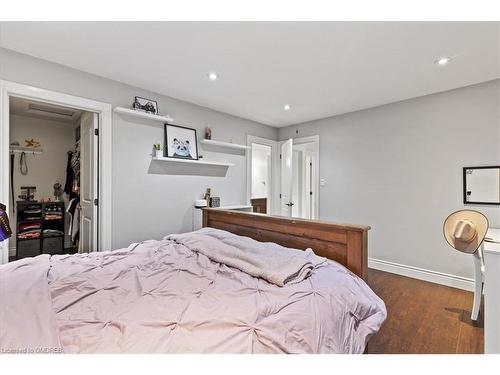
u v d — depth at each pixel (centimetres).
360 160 358
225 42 193
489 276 151
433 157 294
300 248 185
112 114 264
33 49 205
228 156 385
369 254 348
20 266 142
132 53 211
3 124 202
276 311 101
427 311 227
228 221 244
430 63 222
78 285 122
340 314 110
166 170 310
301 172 496
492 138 256
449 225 209
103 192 258
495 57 210
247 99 320
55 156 406
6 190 202
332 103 331
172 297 112
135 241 282
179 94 303
